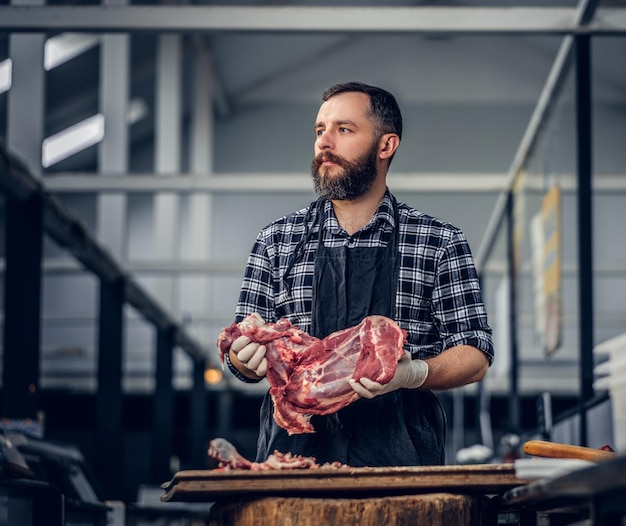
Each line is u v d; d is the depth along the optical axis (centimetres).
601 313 1623
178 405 1967
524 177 855
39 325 658
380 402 288
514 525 348
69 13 571
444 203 1784
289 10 568
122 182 880
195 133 1423
